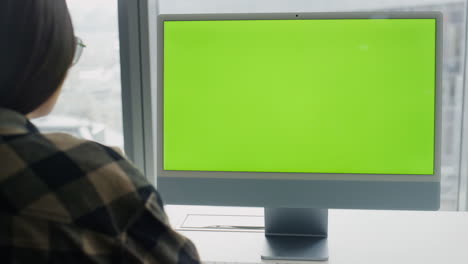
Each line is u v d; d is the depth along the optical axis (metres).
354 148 1.00
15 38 0.47
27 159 0.45
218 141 1.02
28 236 0.43
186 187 1.03
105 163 0.49
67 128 1.58
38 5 0.48
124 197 0.48
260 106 1.01
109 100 1.56
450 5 1.46
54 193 0.45
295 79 1.00
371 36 0.98
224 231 1.14
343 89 0.99
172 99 1.02
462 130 1.53
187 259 0.53
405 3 1.47
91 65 1.53
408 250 1.01
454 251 1.00
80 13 1.50
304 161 1.01
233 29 1.00
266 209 1.08
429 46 0.98
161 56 1.02
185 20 1.01
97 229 0.46
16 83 0.48
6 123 0.47
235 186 1.02
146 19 1.47
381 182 1.00
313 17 0.98
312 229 1.07
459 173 1.56
